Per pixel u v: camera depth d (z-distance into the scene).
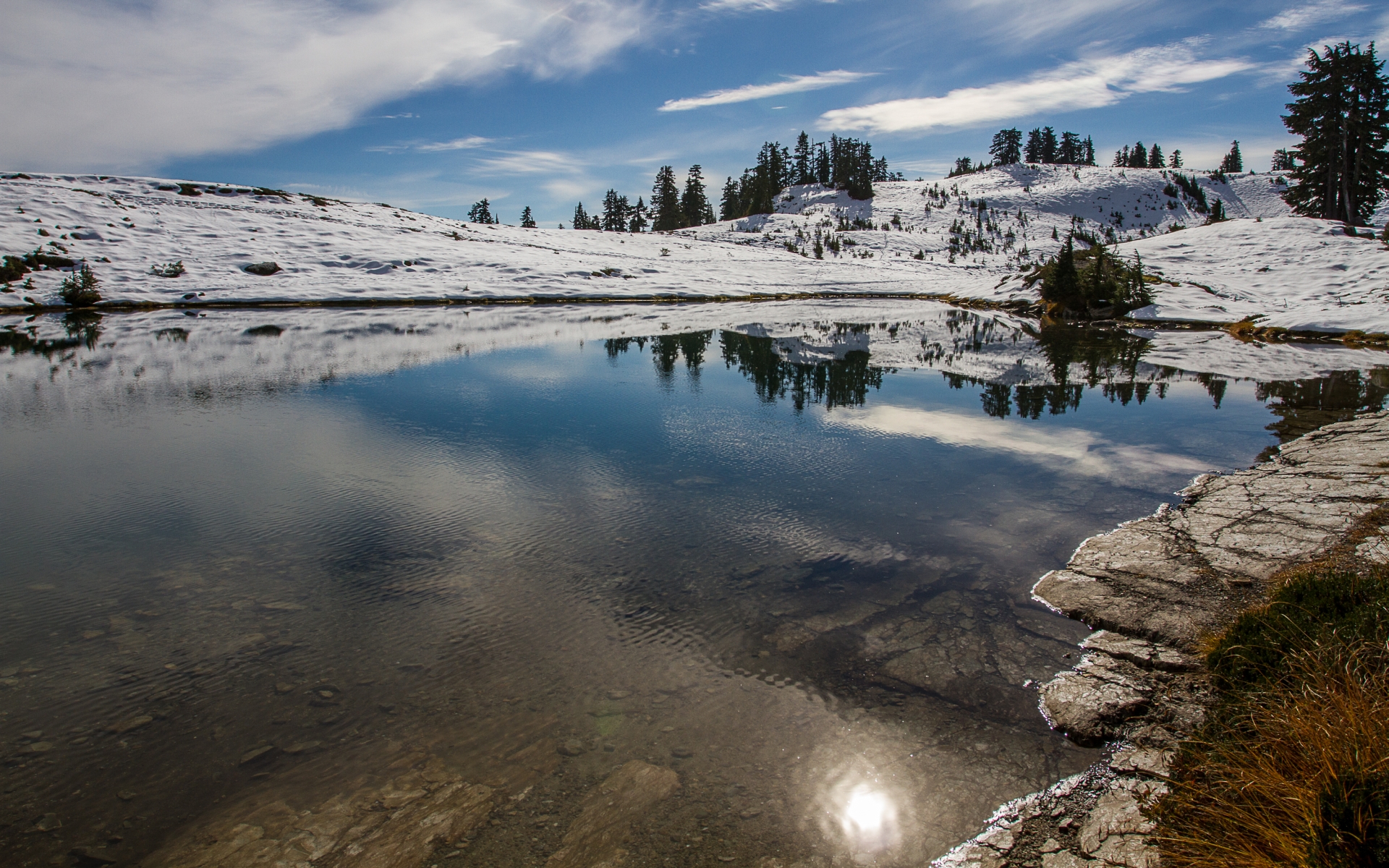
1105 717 3.50
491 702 3.72
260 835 2.83
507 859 2.70
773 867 2.67
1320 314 22.03
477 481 7.60
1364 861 2.16
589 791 3.07
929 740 3.40
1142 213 117.38
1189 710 3.49
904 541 5.85
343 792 3.08
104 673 4.04
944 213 114.25
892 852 2.74
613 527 6.25
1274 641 3.56
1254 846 2.46
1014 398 11.98
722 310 34.91
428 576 5.29
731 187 145.12
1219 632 4.10
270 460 8.43
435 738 3.45
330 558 5.62
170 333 22.97
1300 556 4.97
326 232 51.81
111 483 7.57
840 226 103.38
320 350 18.73
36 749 3.39
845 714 3.60
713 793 3.06
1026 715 3.58
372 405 11.59
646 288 45.25
